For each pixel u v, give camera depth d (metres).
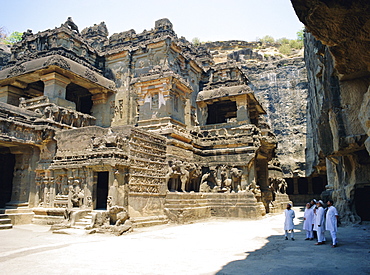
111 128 18.31
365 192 18.08
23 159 19.48
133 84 28.45
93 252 9.91
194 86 32.53
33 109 21.84
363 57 8.89
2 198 21.62
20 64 24.94
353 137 11.99
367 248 10.13
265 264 8.04
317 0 6.62
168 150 20.94
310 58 22.33
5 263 8.39
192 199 20.92
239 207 22.12
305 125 49.97
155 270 7.49
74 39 27.78
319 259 8.57
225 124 26.44
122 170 16.20
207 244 11.48
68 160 17.47
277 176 34.66
